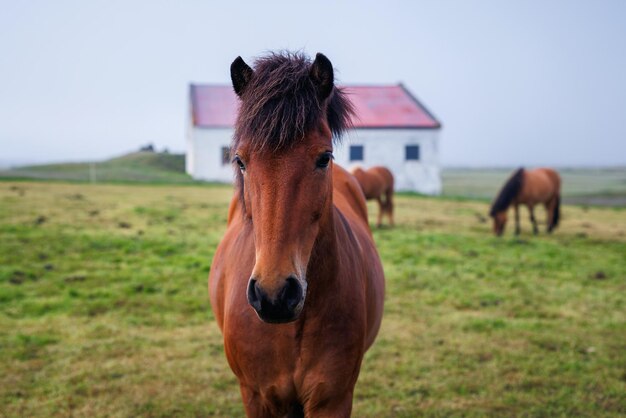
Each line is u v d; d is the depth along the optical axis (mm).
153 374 4188
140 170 28656
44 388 3908
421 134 24438
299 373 2115
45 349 4641
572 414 3631
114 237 9250
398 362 4492
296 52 2070
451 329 5320
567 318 5723
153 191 18281
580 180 40625
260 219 1826
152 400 3771
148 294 6309
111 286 6527
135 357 4520
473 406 3748
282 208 1800
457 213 15367
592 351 4750
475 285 7016
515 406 3750
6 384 3957
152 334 5078
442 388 4020
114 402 3736
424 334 5168
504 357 4602
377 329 2816
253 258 2203
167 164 30922
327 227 2045
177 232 10086
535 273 7742
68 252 8133
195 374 4203
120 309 5754
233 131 2035
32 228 9695
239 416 3588
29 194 15062
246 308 2139
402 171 24531
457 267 8000
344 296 2170
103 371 4219
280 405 2207
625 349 4809
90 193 16406
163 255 8234
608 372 4281
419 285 6977
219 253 2820
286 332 2076
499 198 11297
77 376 4113
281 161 1821
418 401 3814
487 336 5133
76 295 6176
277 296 1724
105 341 4852
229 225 3113
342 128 2113
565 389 3977
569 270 7977
